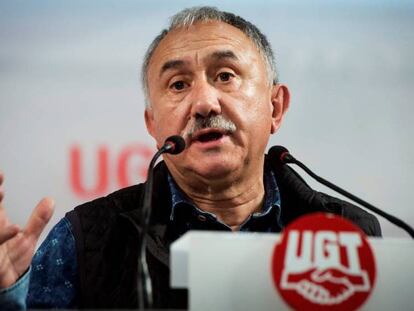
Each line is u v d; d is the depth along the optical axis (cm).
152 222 212
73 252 205
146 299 132
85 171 314
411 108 319
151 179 167
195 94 205
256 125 209
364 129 318
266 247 127
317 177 186
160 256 190
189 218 213
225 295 126
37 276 203
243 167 210
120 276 196
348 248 126
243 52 213
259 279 126
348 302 124
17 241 159
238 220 218
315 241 126
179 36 214
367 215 229
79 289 201
